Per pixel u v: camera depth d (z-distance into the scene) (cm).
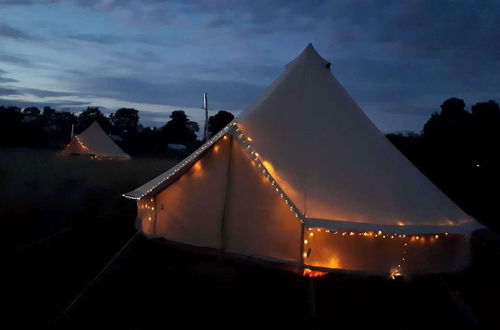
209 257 586
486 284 547
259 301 470
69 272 532
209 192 593
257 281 521
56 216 860
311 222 494
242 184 571
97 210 965
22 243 641
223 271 544
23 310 421
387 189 564
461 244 563
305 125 609
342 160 579
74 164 2234
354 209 525
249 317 432
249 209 562
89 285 483
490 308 480
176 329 398
